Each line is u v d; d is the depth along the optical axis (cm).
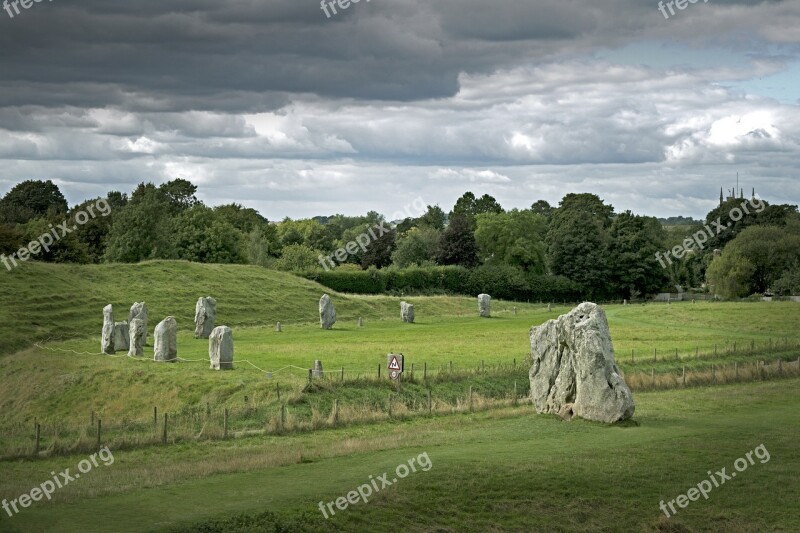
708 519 3409
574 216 17138
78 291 10331
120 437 4281
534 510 3384
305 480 3497
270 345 8200
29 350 7931
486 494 3475
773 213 17938
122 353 7725
